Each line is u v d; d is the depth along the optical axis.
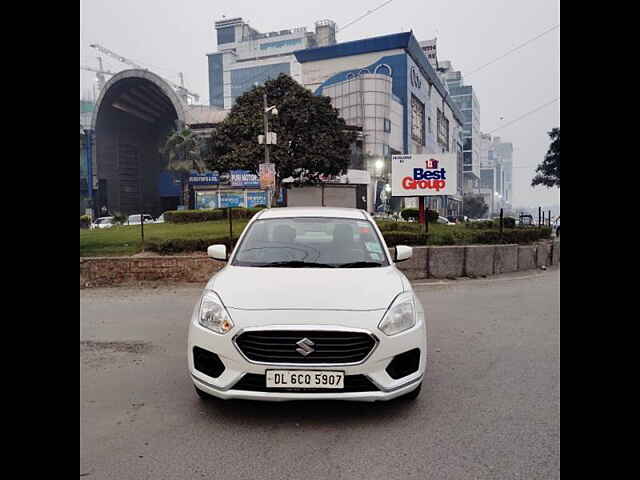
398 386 3.26
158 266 9.94
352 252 4.38
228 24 151.12
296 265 4.15
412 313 3.50
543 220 20.33
